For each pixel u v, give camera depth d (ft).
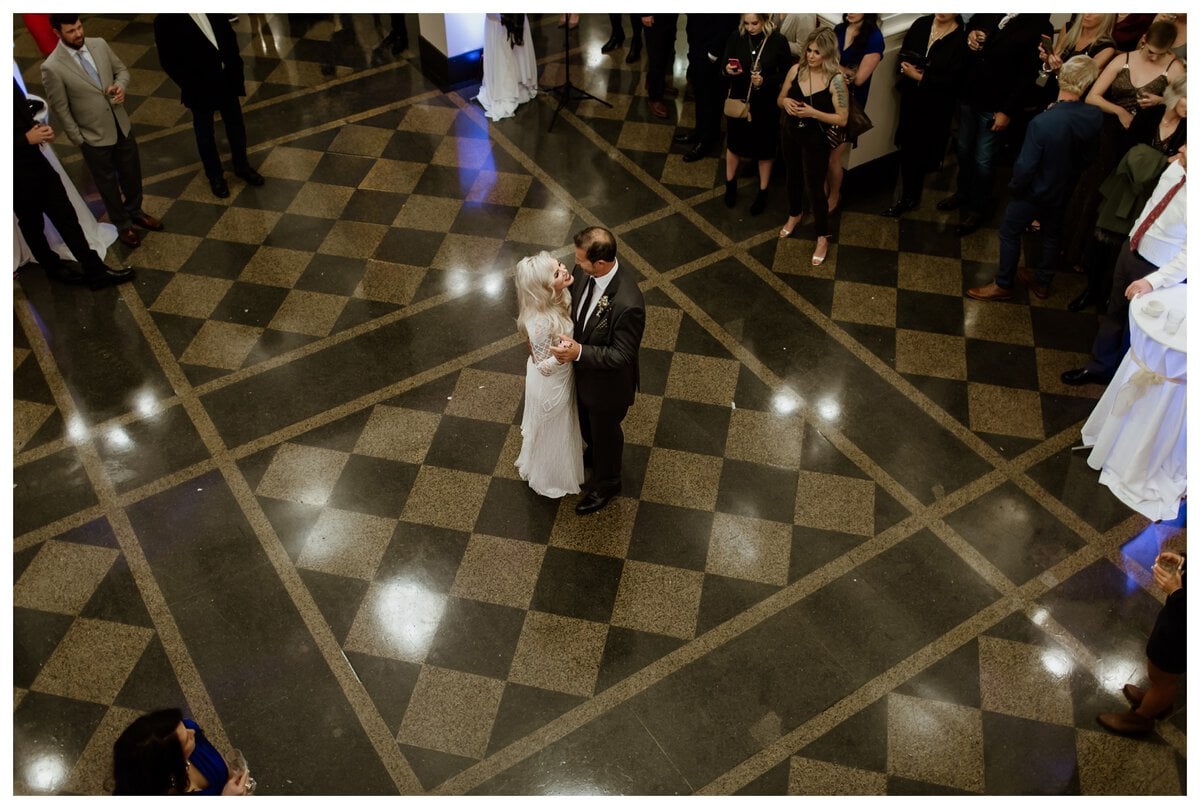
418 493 15.33
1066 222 19.48
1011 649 13.29
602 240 12.12
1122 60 17.17
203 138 20.25
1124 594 13.89
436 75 24.73
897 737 12.42
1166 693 11.74
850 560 14.38
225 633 13.53
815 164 18.13
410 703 12.77
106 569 14.28
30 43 26.12
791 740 12.39
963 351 17.61
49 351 17.65
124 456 15.85
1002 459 15.76
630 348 12.76
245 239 20.11
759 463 15.76
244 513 15.01
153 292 18.86
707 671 13.08
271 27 26.68
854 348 17.69
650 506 15.15
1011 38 17.74
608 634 13.51
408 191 21.36
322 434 16.20
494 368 17.34
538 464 14.64
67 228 17.83
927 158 20.03
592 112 23.72
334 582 14.12
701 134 21.97
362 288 18.97
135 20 27.07
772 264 19.47
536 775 12.07
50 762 12.23
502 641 13.43
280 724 12.57
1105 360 16.53
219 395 16.84
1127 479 14.99
